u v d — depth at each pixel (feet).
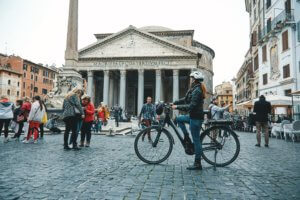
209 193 12.71
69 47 57.98
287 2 83.76
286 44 83.25
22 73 209.56
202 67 197.26
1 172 16.71
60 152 25.91
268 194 12.73
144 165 19.57
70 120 27.89
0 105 34.71
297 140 47.03
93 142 37.29
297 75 78.43
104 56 159.02
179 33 182.80
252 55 126.21
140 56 154.40
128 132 59.11
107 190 12.94
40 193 12.33
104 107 60.49
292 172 17.95
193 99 18.44
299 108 74.69
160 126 20.44
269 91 95.76
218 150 19.72
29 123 34.22
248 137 53.93
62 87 57.31
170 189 13.25
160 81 153.69
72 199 11.53
